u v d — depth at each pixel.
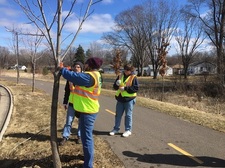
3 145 6.86
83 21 4.78
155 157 5.99
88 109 4.85
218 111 15.09
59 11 4.51
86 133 4.91
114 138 7.42
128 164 5.59
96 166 5.44
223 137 7.60
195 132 8.12
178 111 11.79
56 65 4.59
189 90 23.92
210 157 6.02
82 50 70.44
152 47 68.38
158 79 60.12
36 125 8.71
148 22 71.50
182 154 6.19
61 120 9.41
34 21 4.63
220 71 22.12
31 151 6.37
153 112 11.71
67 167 5.32
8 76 47.72
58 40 4.56
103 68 105.75
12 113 10.66
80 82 4.71
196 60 93.19
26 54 29.55
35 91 19.94
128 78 7.40
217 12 40.00
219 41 36.62
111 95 19.33
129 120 7.63
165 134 7.88
